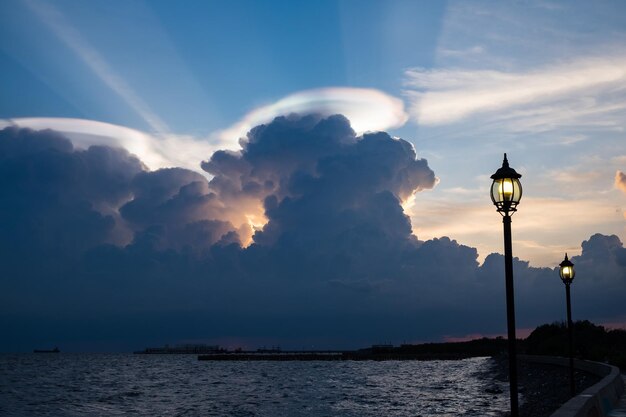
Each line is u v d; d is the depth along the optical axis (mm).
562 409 14469
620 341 109750
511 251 13883
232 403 67750
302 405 63562
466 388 85625
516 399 13578
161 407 64250
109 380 125062
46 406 66938
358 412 55438
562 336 120750
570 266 31125
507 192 13773
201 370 184000
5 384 109500
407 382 105750
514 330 13719
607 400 21188
